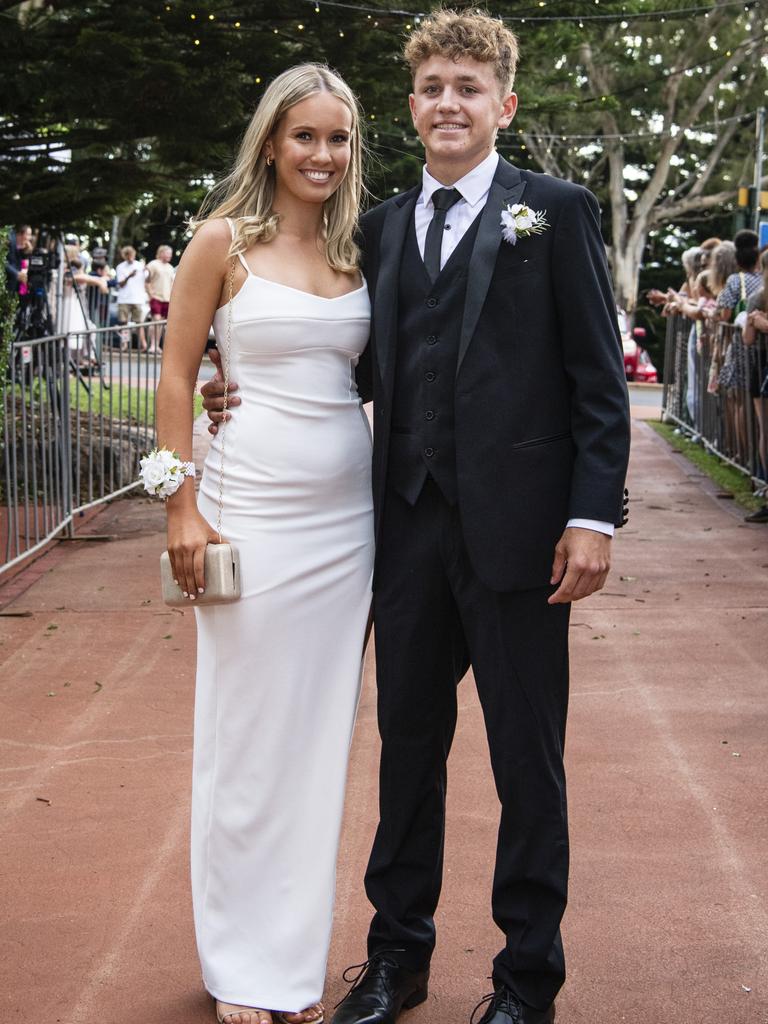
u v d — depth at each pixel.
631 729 4.58
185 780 4.12
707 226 42.47
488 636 2.72
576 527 2.61
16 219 9.30
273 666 2.81
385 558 2.82
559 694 2.74
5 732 4.58
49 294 12.81
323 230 2.90
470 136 2.69
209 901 2.85
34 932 3.15
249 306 2.78
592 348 2.64
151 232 29.77
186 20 8.67
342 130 2.79
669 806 3.88
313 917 2.85
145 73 8.29
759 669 5.30
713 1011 2.79
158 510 9.16
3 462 7.76
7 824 3.79
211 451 2.88
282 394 2.80
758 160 21.50
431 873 2.87
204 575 2.76
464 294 2.69
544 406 2.68
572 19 11.27
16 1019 2.78
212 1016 2.80
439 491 2.74
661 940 3.09
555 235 2.65
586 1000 2.84
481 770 4.21
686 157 39.56
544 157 35.66
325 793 2.87
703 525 8.50
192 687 5.12
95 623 6.11
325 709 2.87
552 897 2.71
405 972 2.82
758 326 8.64
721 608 6.32
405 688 2.81
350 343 2.85
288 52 9.57
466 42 2.67
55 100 8.48
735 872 3.44
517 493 2.66
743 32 32.84
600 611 6.29
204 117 8.72
